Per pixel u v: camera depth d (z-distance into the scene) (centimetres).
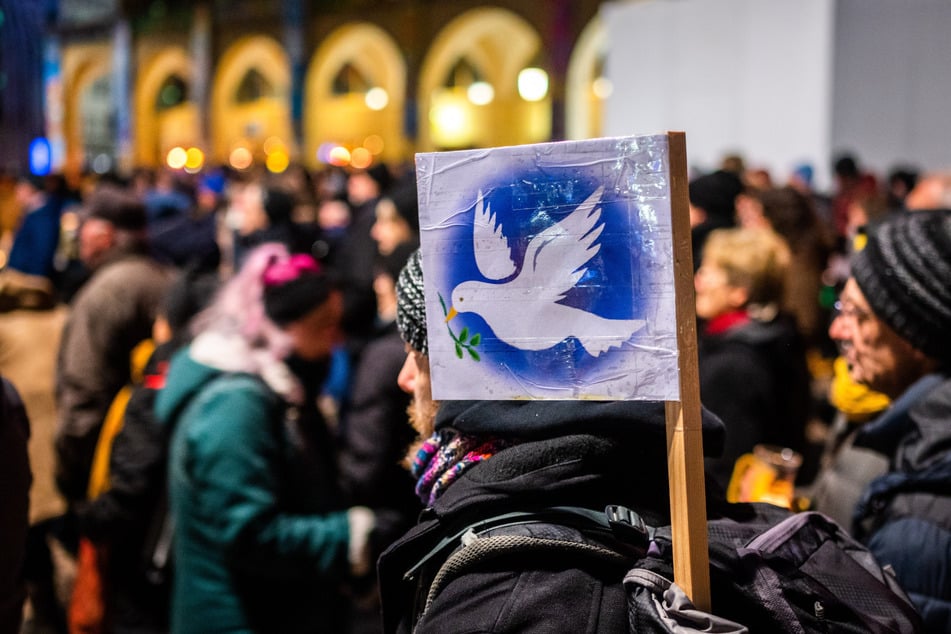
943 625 140
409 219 394
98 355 364
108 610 269
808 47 830
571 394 104
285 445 228
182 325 332
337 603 242
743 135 884
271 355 230
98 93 3331
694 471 100
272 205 503
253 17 2555
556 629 100
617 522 105
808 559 118
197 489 219
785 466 204
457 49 2194
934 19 792
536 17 1961
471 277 107
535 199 104
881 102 820
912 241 165
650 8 955
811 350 467
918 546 143
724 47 894
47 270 675
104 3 2983
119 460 256
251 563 220
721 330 292
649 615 96
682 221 100
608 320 102
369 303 418
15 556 161
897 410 166
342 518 230
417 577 116
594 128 1991
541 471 110
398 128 2314
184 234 609
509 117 2289
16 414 167
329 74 2505
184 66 2794
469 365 108
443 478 119
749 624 105
